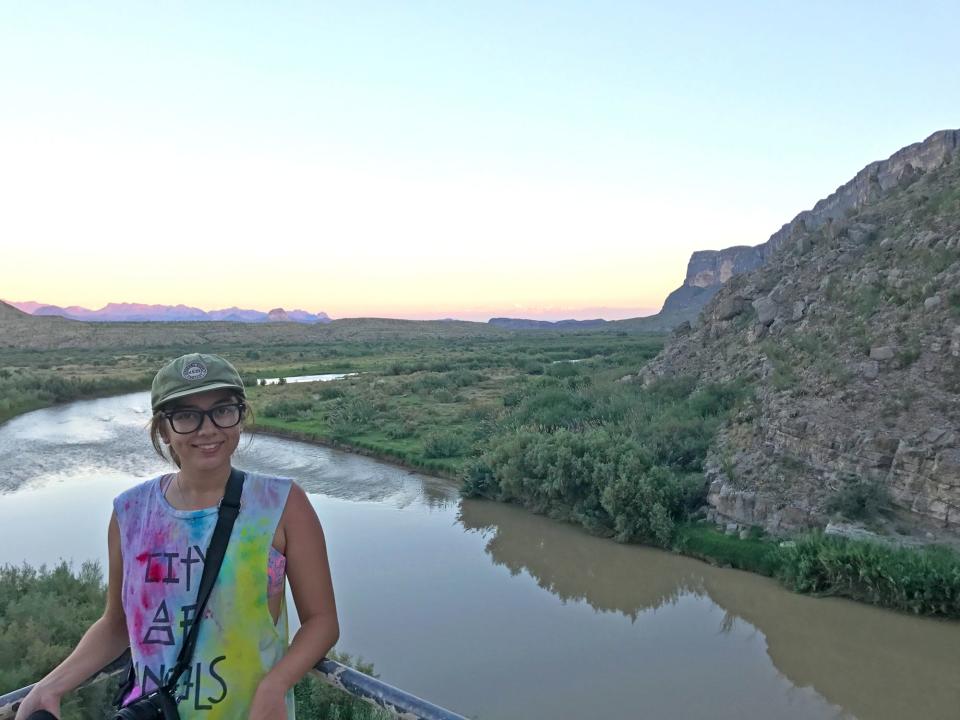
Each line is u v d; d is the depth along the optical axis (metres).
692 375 32.34
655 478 22.48
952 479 17.88
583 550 21.77
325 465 33.34
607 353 88.06
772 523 20.28
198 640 2.17
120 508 2.38
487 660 14.99
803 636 15.84
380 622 16.81
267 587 2.24
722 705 13.33
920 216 29.12
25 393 53.72
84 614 12.98
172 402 2.21
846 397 22.00
